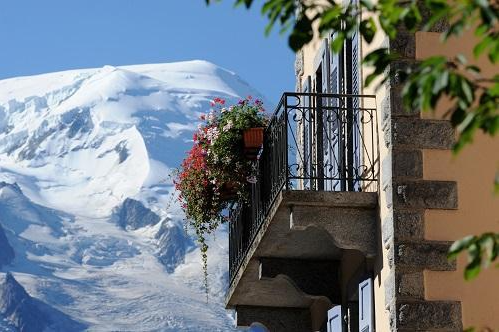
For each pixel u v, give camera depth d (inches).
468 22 389.7
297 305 976.3
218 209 924.0
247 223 905.5
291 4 421.4
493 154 731.4
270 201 794.2
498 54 397.7
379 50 415.8
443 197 724.7
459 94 390.9
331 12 422.0
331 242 829.2
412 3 407.2
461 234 721.0
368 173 781.3
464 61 398.3
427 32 742.5
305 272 861.2
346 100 840.9
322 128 898.1
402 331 706.8
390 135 732.7
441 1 393.7
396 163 727.7
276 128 792.3
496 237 398.6
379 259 750.5
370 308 770.2
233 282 947.3
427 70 391.9
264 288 939.3
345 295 847.7
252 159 898.1
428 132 732.7
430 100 390.3
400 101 737.0
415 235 719.1
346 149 832.3
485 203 725.3
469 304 711.7
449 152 731.4
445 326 708.0
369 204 753.0
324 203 748.6
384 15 412.8
